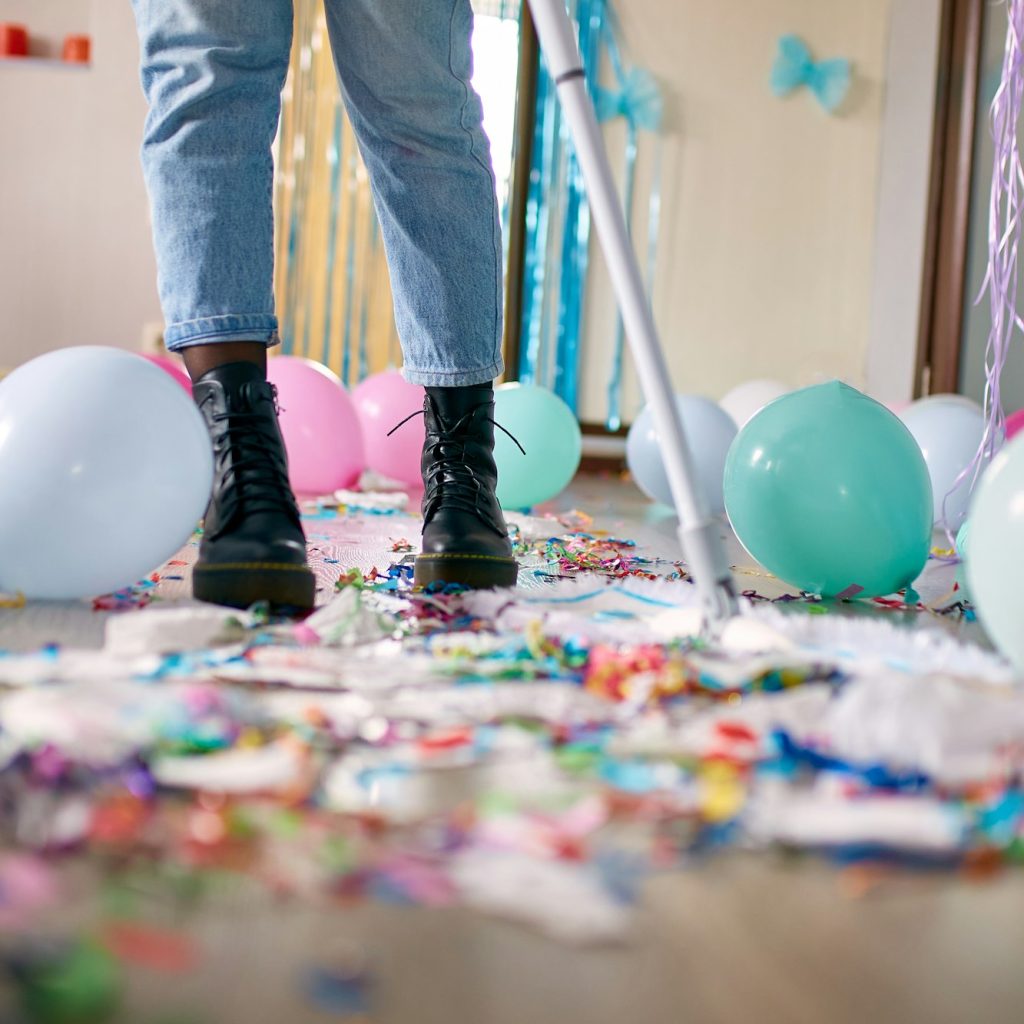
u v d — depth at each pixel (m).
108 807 0.58
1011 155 1.61
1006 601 0.88
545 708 0.77
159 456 1.13
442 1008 0.43
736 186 4.35
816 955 0.48
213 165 1.19
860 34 4.36
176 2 1.18
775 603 1.35
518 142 4.20
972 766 0.67
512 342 4.25
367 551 1.62
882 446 1.34
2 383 1.16
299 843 0.55
